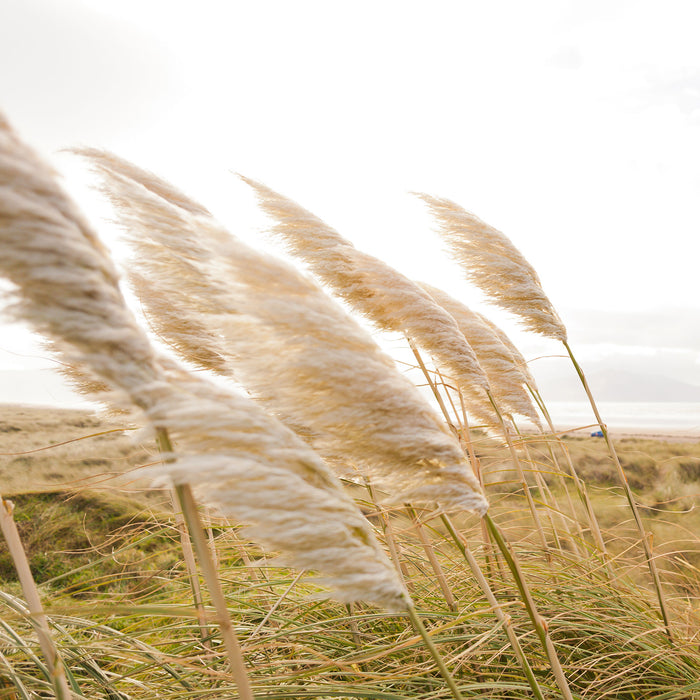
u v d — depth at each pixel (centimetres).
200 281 197
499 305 397
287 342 158
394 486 192
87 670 243
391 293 262
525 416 409
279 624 314
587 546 450
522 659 204
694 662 329
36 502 482
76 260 104
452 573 379
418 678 249
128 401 118
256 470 123
